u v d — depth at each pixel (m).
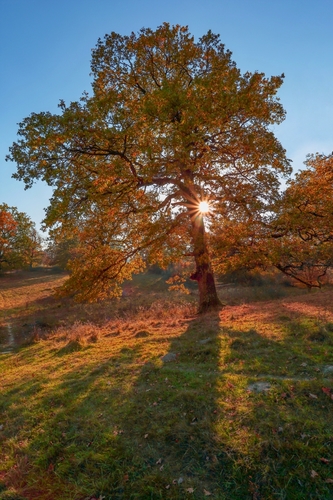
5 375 8.08
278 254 10.03
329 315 8.75
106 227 12.18
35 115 9.88
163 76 12.10
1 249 40.94
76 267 11.81
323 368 5.30
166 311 15.35
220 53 12.22
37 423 4.96
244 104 9.62
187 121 8.97
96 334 10.70
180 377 5.73
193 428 4.09
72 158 10.55
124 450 3.94
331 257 13.41
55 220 9.68
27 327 17.08
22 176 10.18
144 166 10.07
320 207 10.64
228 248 10.76
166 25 11.96
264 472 3.31
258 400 4.46
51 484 3.65
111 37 12.11
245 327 8.68
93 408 5.08
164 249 11.35
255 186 11.41
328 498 2.99
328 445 3.49
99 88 12.73
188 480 3.39
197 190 11.44
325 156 13.42
